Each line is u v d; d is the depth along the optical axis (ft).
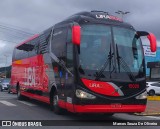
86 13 44.78
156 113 53.62
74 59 41.73
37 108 59.11
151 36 42.60
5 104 66.64
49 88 53.01
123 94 41.34
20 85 76.33
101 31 42.83
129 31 44.09
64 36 46.85
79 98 40.57
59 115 49.37
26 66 71.10
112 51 42.34
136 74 42.42
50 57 53.11
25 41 73.97
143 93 42.50
